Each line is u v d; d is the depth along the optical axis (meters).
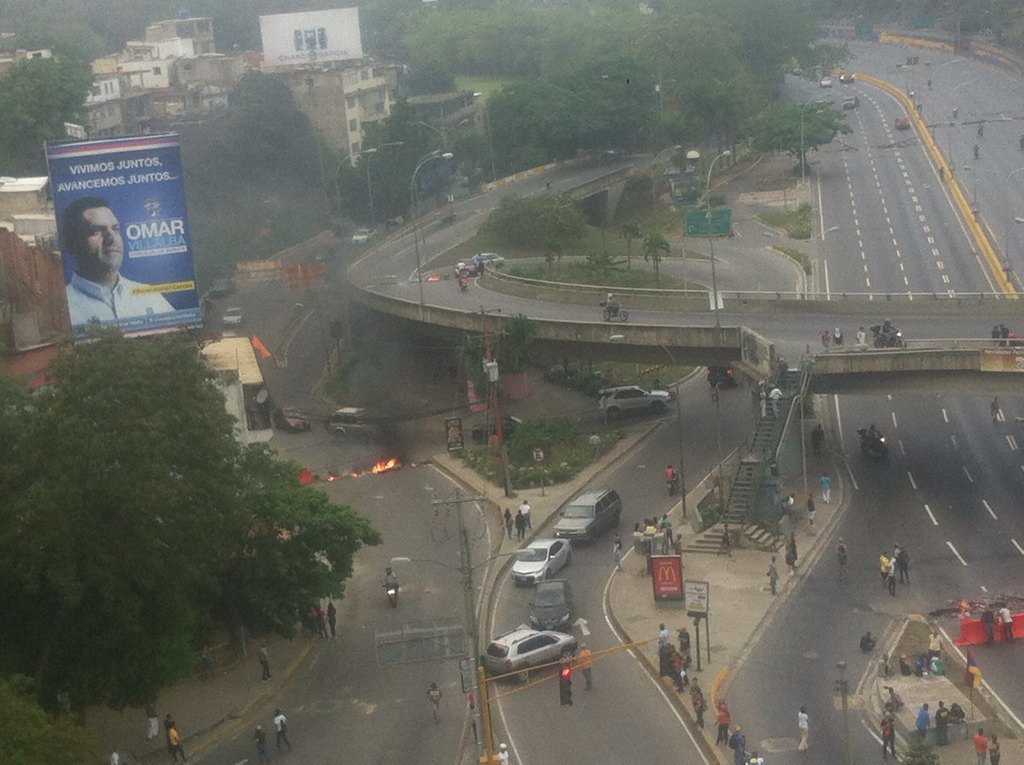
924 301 103.88
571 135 185.75
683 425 105.44
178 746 59.69
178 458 58.72
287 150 194.12
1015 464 92.88
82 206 89.81
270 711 65.00
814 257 150.88
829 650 67.00
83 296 90.88
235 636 69.38
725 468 94.38
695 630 67.19
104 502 56.25
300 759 59.75
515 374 112.50
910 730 56.31
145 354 59.12
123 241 91.00
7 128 168.75
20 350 87.88
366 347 131.50
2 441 56.59
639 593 75.94
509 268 139.12
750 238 161.00
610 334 103.38
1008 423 101.31
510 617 74.12
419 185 177.00
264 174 192.50
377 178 174.62
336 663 69.75
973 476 91.19
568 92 187.25
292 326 145.50
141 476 55.59
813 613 71.62
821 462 95.50
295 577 68.50
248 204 186.38
